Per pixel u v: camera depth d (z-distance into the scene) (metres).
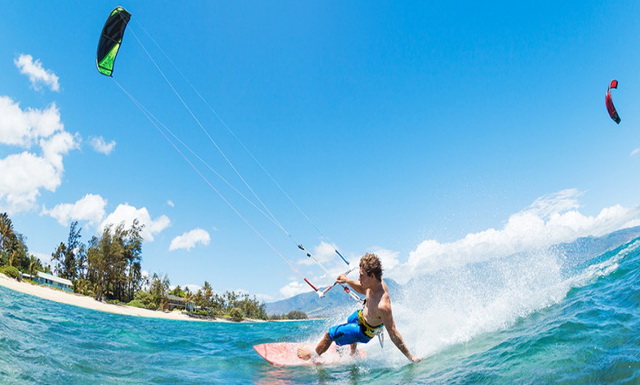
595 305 4.82
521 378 3.04
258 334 11.33
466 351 4.42
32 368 4.08
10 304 13.34
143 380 4.28
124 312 40.91
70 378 3.95
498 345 4.25
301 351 5.86
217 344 8.52
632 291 4.99
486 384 3.11
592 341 3.48
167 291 76.88
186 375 4.69
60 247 72.81
